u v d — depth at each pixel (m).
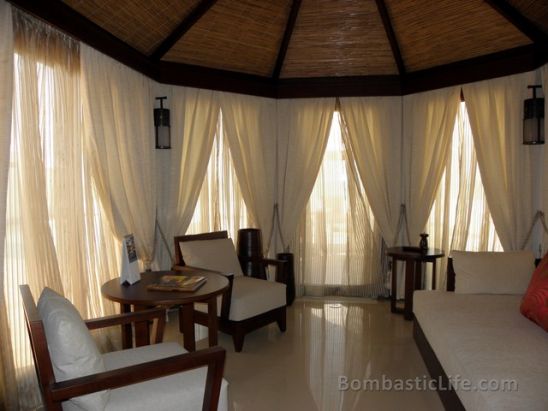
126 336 2.38
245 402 2.39
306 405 2.36
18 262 2.25
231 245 3.68
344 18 3.49
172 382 1.71
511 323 2.40
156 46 3.42
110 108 2.98
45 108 2.48
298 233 4.39
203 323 3.09
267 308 3.24
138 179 3.32
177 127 3.76
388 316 3.84
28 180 2.29
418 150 4.08
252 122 4.20
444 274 4.01
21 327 2.25
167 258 3.79
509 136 3.52
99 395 1.49
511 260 3.05
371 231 4.33
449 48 3.65
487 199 3.64
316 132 4.25
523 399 1.60
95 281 2.87
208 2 3.13
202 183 3.91
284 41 3.73
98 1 2.64
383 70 4.08
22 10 2.24
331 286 4.43
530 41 3.35
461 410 1.92
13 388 2.12
